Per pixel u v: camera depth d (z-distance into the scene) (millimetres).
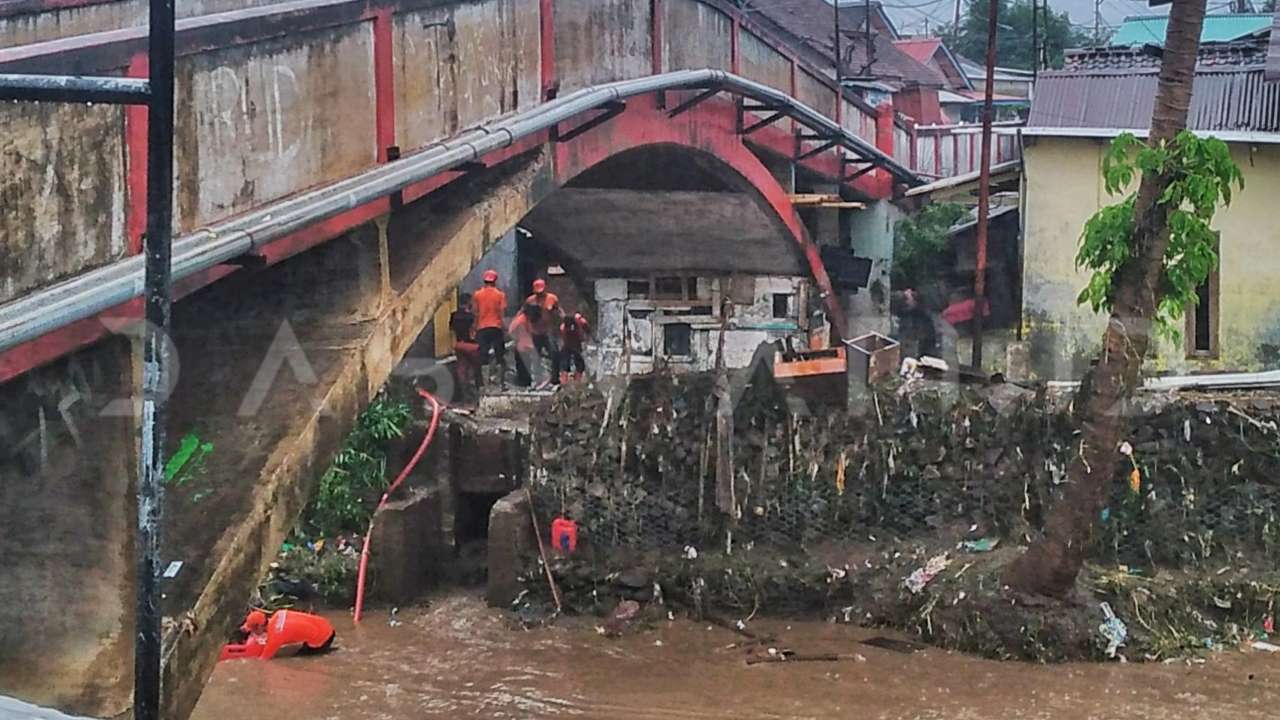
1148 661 11156
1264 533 12578
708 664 11406
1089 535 11438
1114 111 16672
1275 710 10039
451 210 9305
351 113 7812
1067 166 16594
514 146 9930
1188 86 10570
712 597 12750
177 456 7113
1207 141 10484
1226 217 15812
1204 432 12781
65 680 5875
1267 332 15711
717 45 14789
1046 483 12977
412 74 8539
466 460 14289
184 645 6273
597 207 16984
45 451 5820
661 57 13117
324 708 10398
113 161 5844
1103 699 10328
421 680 11078
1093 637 11273
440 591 13750
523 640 12195
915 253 20281
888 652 11594
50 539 5918
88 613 5910
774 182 17234
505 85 9875
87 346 5621
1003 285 19453
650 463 13492
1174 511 12711
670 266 19359
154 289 4227
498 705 10461
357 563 13289
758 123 16078
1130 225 10898
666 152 14156
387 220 8141
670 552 13305
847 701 10406
